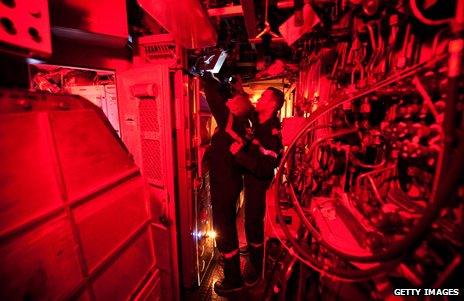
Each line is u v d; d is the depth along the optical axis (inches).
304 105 97.1
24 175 34.5
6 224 30.5
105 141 52.8
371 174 42.1
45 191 36.5
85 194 42.4
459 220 28.5
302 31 54.4
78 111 48.2
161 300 65.2
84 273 40.4
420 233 21.5
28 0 34.6
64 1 63.3
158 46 88.9
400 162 39.7
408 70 28.1
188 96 91.0
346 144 53.7
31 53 36.4
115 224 48.8
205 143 113.0
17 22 33.1
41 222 34.7
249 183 95.9
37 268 33.2
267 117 97.7
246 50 138.8
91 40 77.3
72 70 135.2
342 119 55.8
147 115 87.7
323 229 39.1
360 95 33.2
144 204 59.2
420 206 33.4
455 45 21.7
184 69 88.3
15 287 30.3
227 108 87.0
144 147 90.8
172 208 88.0
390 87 35.7
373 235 32.7
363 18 46.9
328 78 64.1
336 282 44.0
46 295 34.0
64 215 38.2
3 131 33.8
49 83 135.9
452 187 19.4
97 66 86.7
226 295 98.4
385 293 30.7
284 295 54.7
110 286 46.3
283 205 75.4
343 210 44.8
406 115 34.1
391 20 36.8
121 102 94.0
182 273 101.7
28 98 40.6
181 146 91.8
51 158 38.8
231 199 90.6
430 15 31.3
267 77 141.0
